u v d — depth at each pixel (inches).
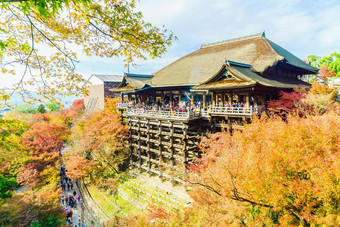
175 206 746.2
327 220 267.6
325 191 272.8
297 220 350.0
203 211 461.4
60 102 237.3
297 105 676.1
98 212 874.8
